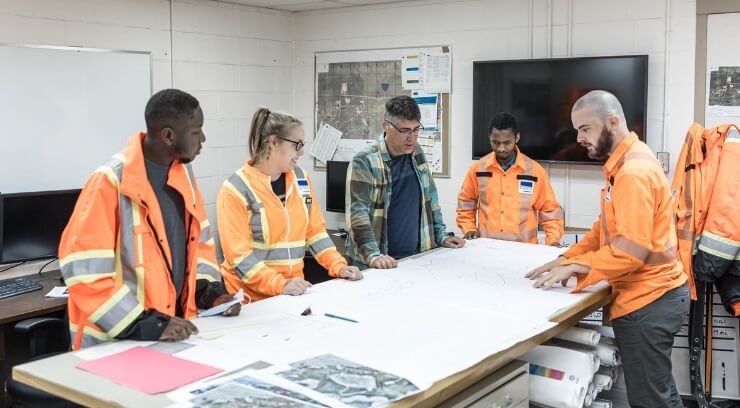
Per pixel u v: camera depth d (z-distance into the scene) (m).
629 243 2.49
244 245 2.61
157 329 1.93
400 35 5.55
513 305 2.39
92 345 2.02
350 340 1.95
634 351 2.68
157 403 1.51
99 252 1.95
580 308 2.45
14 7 4.12
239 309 2.23
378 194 3.17
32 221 4.02
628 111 4.61
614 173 2.66
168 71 5.05
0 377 3.61
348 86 5.85
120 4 4.70
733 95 4.46
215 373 1.69
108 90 4.65
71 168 4.47
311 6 5.73
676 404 2.74
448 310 2.30
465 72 5.29
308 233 2.91
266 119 2.65
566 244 4.39
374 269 2.96
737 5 4.38
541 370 2.41
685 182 3.60
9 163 4.17
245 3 5.54
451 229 5.46
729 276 3.61
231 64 5.54
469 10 5.23
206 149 5.39
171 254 2.20
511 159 4.02
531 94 4.93
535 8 4.96
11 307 3.47
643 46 4.61
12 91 4.16
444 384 1.66
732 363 3.98
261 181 2.69
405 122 3.07
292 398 1.51
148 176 2.14
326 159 6.00
